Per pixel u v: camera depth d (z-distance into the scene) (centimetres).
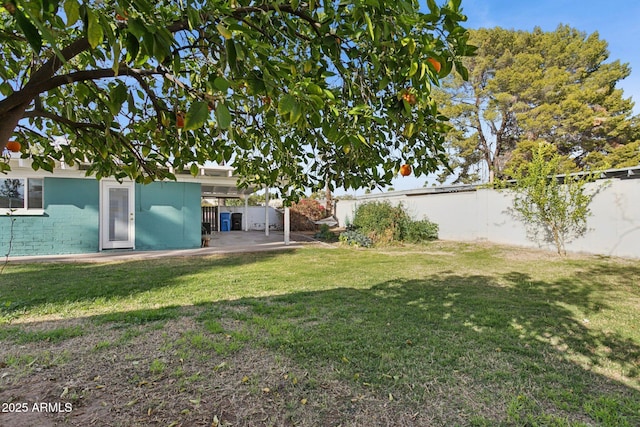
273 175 226
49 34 66
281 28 142
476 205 1260
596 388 246
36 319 380
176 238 1027
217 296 480
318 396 233
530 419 208
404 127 148
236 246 1116
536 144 1572
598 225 894
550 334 343
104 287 528
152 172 232
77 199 916
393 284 565
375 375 260
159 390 238
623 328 360
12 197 862
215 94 127
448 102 1800
